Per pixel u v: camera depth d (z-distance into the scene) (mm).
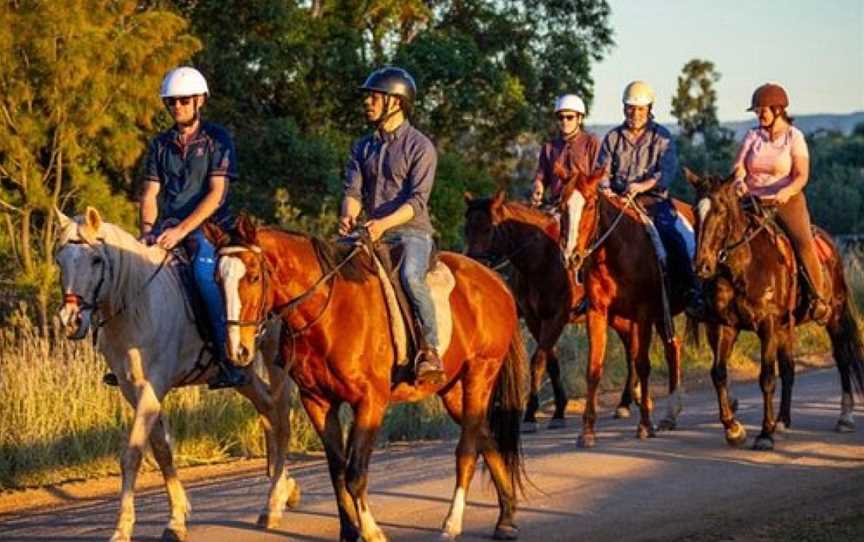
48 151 21594
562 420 15258
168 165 10109
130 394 9562
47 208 20766
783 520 9938
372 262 8719
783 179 13336
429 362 8680
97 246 9125
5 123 20734
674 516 10047
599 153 14508
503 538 9297
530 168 37625
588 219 12828
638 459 12195
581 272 13789
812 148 60906
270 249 8320
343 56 28203
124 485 9164
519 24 35750
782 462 12055
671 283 13938
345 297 8500
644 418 13570
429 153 9070
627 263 13258
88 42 20438
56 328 15188
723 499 10594
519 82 35031
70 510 11328
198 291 9797
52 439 13227
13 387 13602
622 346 19297
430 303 8820
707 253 12242
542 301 14336
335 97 28734
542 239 14227
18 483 12828
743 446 12828
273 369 9977
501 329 9398
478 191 31016
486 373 9328
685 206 15039
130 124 21578
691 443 13062
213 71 26375
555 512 10133
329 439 8750
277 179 26109
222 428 14289
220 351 9797
